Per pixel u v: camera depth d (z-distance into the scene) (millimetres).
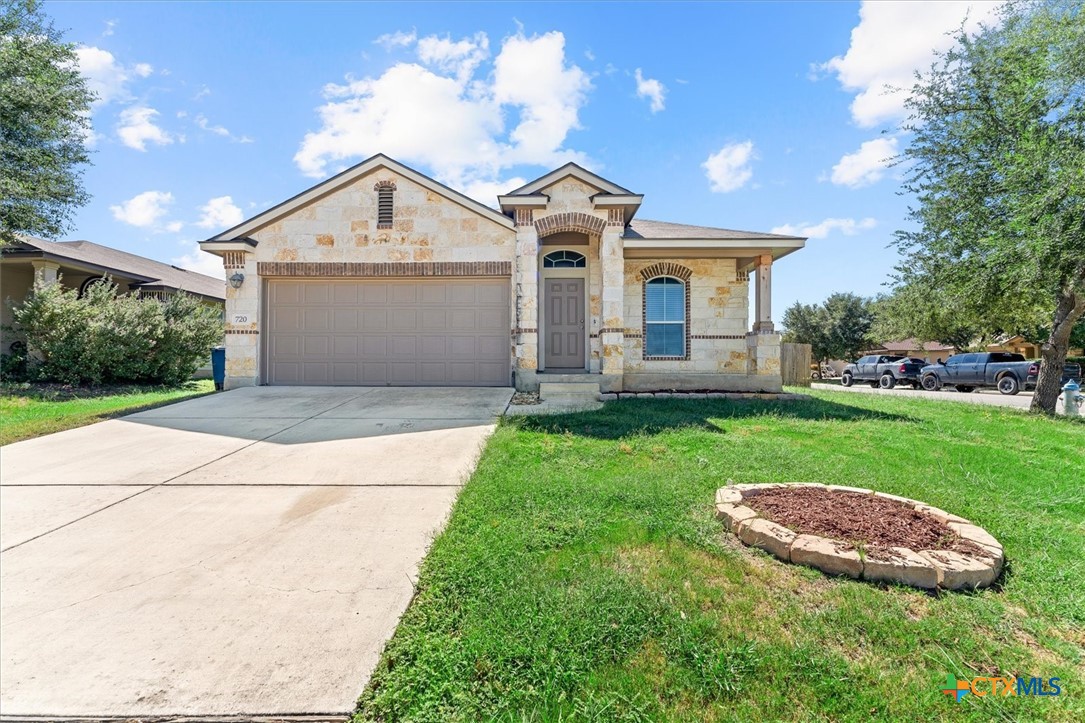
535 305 11039
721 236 11953
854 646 2568
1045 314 13203
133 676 2402
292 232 11672
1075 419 10031
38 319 12695
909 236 11922
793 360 20938
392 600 3031
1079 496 4770
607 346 10953
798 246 11258
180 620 2834
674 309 12773
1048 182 8750
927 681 2332
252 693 2295
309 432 7258
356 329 11820
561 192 11102
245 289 11625
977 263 10445
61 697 2275
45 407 9695
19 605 2973
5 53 12156
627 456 5984
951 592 3053
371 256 11602
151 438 6949
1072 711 2166
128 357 13555
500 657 2432
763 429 7742
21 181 12789
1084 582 3184
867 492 4402
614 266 10992
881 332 26203
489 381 11711
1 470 5551
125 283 18312
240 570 3389
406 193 11609
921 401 12164
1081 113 9031
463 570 3236
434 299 11766
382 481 5199
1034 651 2564
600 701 2178
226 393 10547
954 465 5824
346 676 2398
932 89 11055
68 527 4074
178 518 4262
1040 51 9469
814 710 2164
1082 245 8609
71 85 13859
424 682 2316
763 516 3881
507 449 6117
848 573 3193
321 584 3211
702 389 12148
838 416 8984
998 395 18031
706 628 2654
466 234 11586
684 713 2139
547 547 3582
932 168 11273
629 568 3293
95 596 3072
